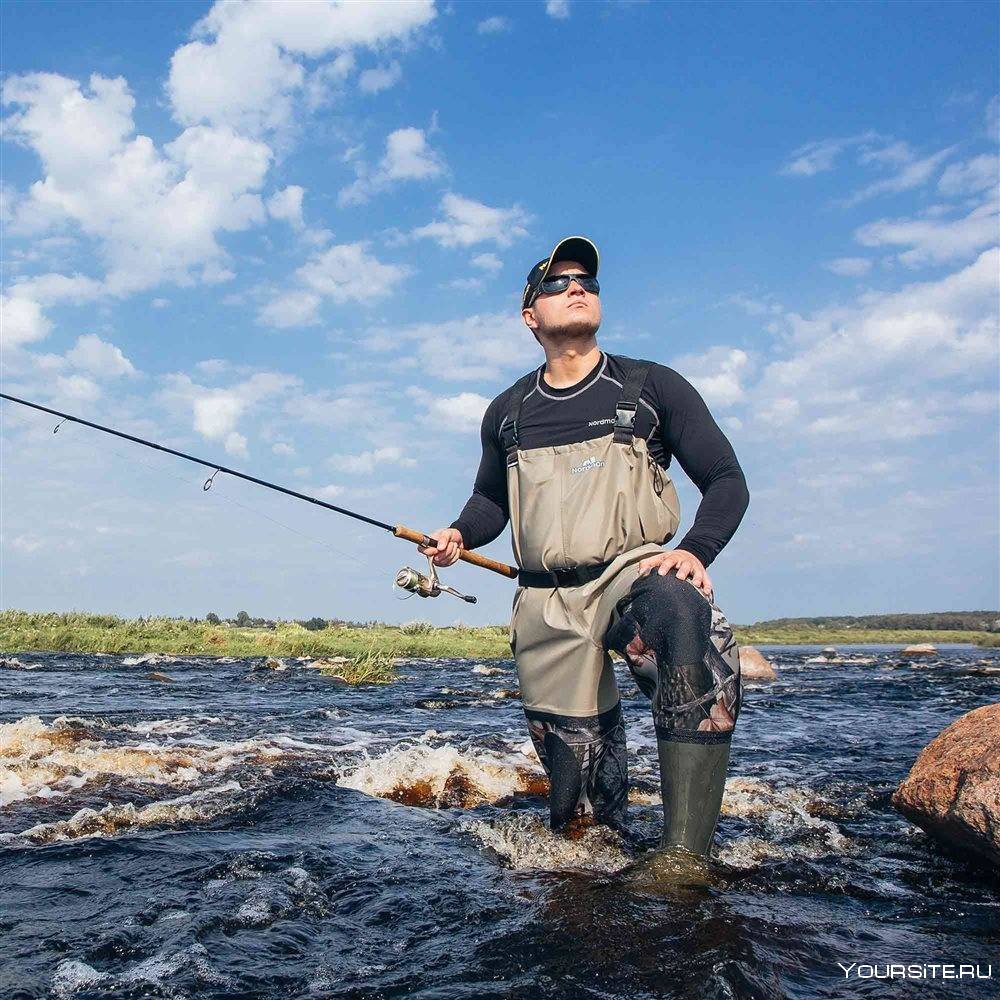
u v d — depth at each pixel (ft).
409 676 45.39
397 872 9.03
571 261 11.25
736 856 9.72
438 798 13.67
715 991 5.88
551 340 11.29
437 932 7.28
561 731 10.93
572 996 5.93
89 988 6.25
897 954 6.82
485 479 13.07
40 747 16.48
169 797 13.00
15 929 7.39
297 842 10.27
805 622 232.73
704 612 9.28
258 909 7.88
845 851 10.35
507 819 11.58
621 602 10.20
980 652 102.68
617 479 10.59
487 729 23.15
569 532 10.65
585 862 9.49
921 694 36.32
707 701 9.00
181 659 52.37
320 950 6.95
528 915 7.57
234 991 6.18
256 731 21.49
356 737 20.86
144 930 7.38
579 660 10.74
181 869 9.10
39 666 43.73
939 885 8.99
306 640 66.59
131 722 22.48
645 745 20.21
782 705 31.24
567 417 11.10
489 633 86.84
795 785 14.69
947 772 10.28
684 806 9.00
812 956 6.71
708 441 10.62
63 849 9.80
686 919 7.36
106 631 64.95
